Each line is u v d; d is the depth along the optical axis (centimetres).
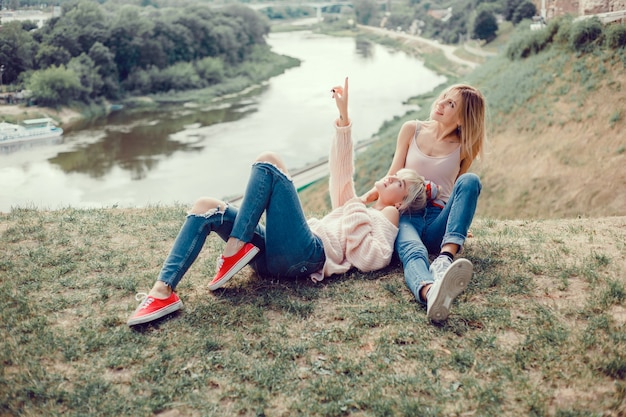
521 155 2228
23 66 5944
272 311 354
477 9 9950
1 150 4347
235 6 9912
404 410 259
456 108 414
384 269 406
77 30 6712
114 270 421
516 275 392
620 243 460
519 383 278
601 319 329
